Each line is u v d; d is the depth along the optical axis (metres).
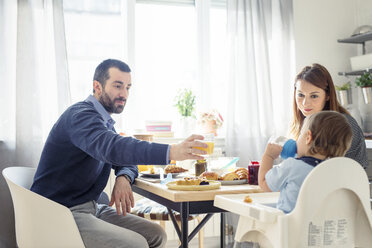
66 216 1.31
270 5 3.15
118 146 1.26
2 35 2.57
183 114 3.04
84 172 1.52
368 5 3.41
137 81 3.14
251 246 1.17
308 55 3.34
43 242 1.34
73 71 2.72
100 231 1.37
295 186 1.12
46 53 2.65
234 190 1.33
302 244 1.00
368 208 1.06
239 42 3.00
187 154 1.25
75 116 1.42
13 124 2.61
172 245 2.84
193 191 1.29
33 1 2.60
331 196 1.03
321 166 0.99
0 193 2.50
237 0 3.00
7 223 2.51
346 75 3.35
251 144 2.97
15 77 2.60
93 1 2.77
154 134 2.89
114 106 1.66
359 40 3.29
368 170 2.78
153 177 1.74
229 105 2.95
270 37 3.15
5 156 2.54
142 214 2.09
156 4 3.17
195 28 3.24
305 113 1.70
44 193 1.49
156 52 3.19
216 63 3.27
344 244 1.06
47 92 2.67
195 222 2.84
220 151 2.56
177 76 3.23
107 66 1.64
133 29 3.03
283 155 1.31
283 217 0.98
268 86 3.04
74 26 2.73
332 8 3.42
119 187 1.65
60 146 1.49
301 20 3.33
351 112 3.01
